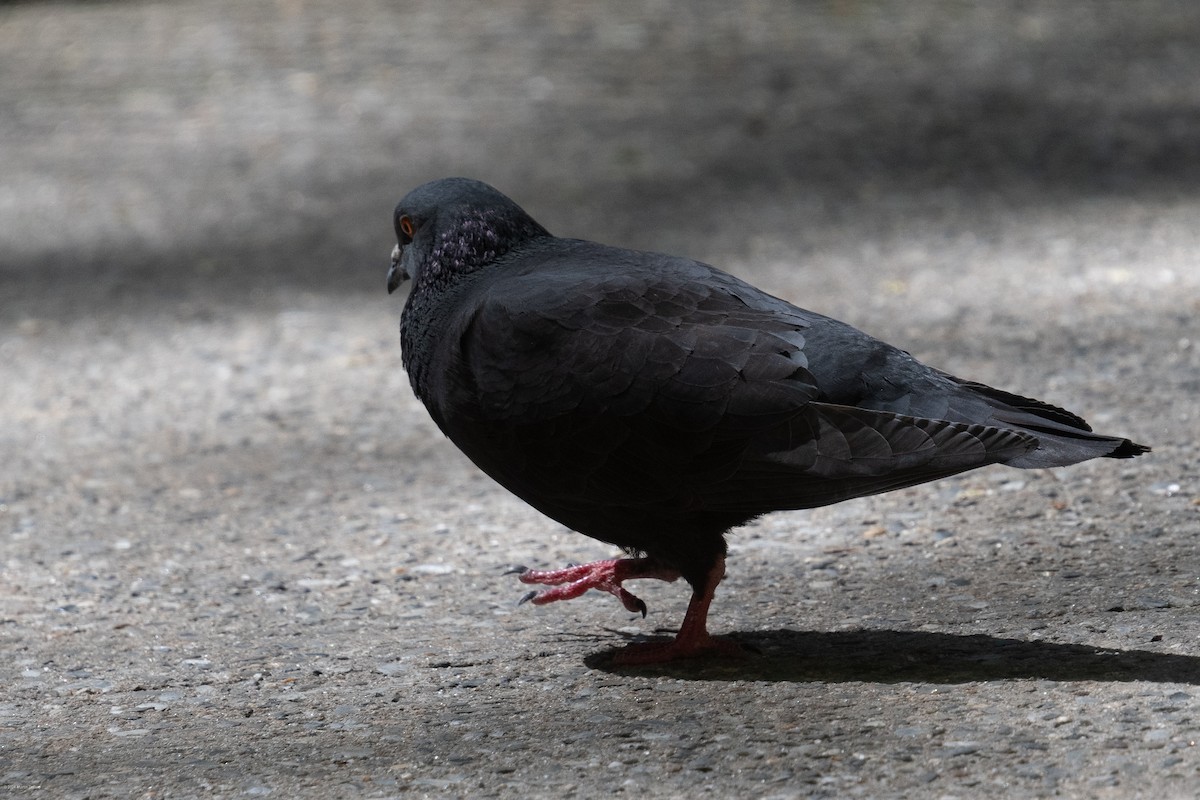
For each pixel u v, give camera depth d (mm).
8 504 12047
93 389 15406
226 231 21359
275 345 16547
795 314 7848
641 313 7820
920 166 21984
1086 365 13508
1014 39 28906
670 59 28484
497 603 9484
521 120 25281
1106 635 7941
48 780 7051
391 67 28719
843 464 7277
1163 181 20406
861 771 6551
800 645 8352
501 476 8359
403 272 9195
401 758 7082
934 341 14664
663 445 7676
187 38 31594
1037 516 10148
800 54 28438
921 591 9031
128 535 11164
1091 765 6363
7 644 9109
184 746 7426
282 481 12297
